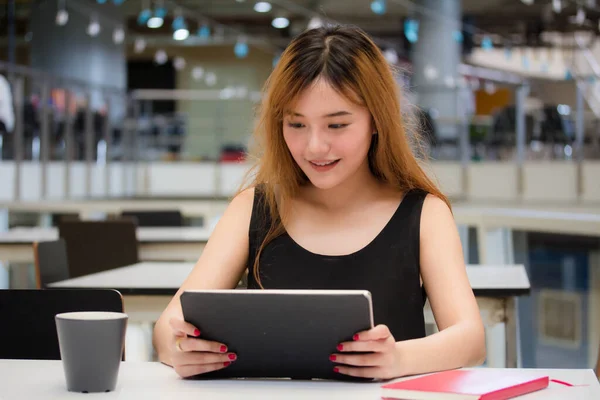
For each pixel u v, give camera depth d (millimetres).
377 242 1382
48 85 6156
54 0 11031
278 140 1418
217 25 13766
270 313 1016
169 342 1176
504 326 1837
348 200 1423
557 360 3082
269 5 12836
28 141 5895
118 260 2988
